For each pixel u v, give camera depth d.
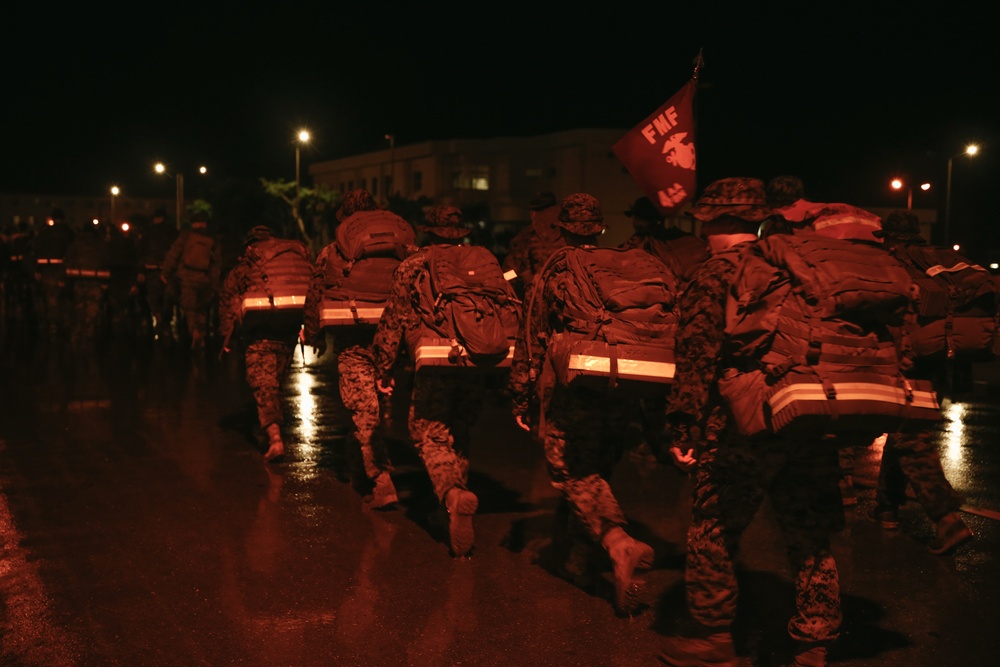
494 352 6.10
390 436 10.02
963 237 47.94
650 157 6.14
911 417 4.09
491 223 61.53
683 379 4.19
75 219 112.12
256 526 6.77
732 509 4.40
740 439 4.34
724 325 4.16
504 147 62.44
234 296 8.67
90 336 19.66
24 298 24.06
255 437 9.75
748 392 4.12
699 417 4.21
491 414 11.39
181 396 12.23
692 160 6.14
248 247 8.72
